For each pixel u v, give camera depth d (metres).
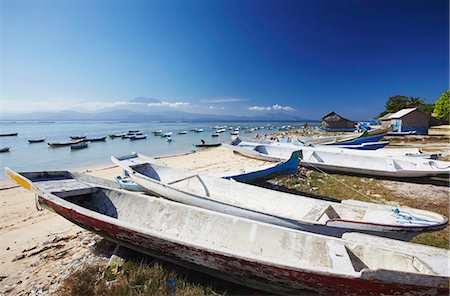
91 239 6.32
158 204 6.31
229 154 23.61
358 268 4.06
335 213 6.12
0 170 18.00
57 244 6.22
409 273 3.13
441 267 3.45
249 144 20.23
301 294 3.94
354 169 11.94
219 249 3.94
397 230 4.97
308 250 4.50
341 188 10.67
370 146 17.59
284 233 4.80
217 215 5.50
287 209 6.80
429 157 12.59
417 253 3.86
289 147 16.62
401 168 11.68
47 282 4.68
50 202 5.76
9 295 4.41
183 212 5.93
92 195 7.15
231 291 4.46
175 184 9.37
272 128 92.56
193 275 4.82
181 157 22.75
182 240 4.19
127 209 6.62
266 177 10.05
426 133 30.16
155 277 4.57
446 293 3.10
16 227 7.41
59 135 56.16
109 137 45.31
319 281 3.53
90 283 4.44
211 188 8.47
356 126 50.62
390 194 9.78
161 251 4.66
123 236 4.90
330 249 4.05
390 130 30.55
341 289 3.49
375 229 5.04
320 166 12.93
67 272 4.91
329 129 49.28
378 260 3.99
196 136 54.22
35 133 64.62
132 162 11.07
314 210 5.94
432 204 8.67
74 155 25.38
